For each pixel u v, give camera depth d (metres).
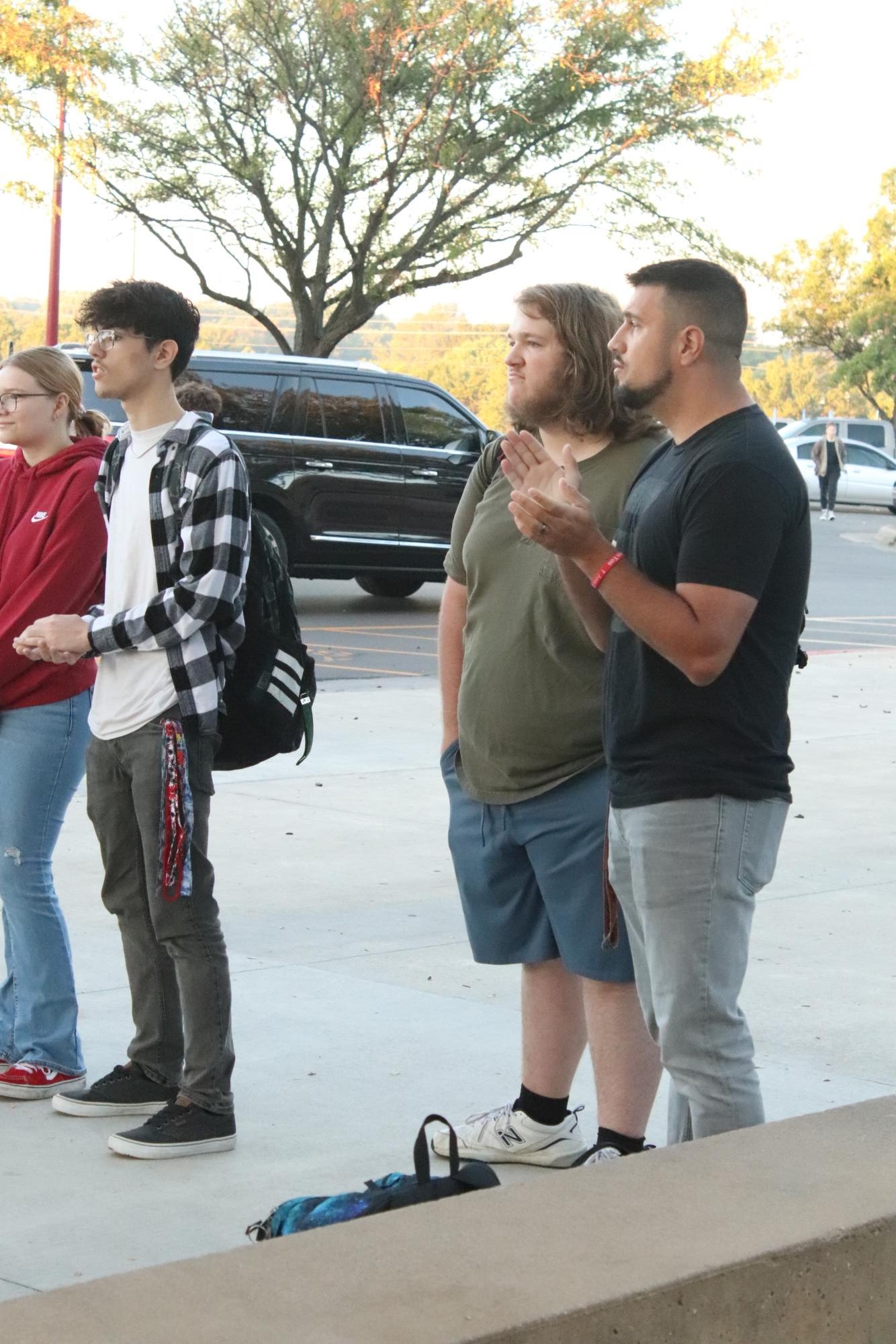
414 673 12.64
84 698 4.43
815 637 16.16
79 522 4.29
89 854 7.02
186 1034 4.04
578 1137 4.08
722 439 2.96
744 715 3.04
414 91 27.77
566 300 3.77
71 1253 3.42
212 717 4.00
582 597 3.29
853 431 42.16
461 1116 4.23
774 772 3.10
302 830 7.52
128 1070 4.32
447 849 7.22
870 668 13.69
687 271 3.02
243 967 5.46
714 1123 3.12
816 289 55.22
